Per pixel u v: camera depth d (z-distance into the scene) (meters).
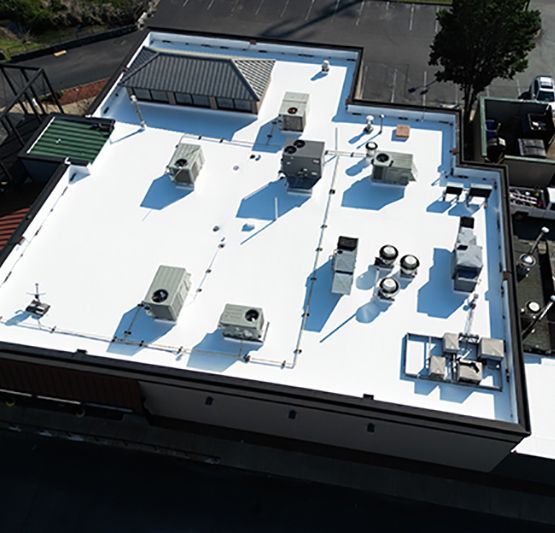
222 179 31.16
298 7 57.38
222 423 28.34
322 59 38.22
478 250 25.52
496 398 23.02
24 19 56.44
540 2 56.03
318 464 27.94
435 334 24.75
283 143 32.94
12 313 26.16
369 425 24.25
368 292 26.17
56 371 25.38
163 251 28.05
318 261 27.34
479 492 26.83
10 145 38.16
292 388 22.67
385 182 30.33
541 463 24.42
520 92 47.22
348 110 34.38
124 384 24.97
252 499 27.27
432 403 22.94
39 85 50.66
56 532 26.64
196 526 26.64
